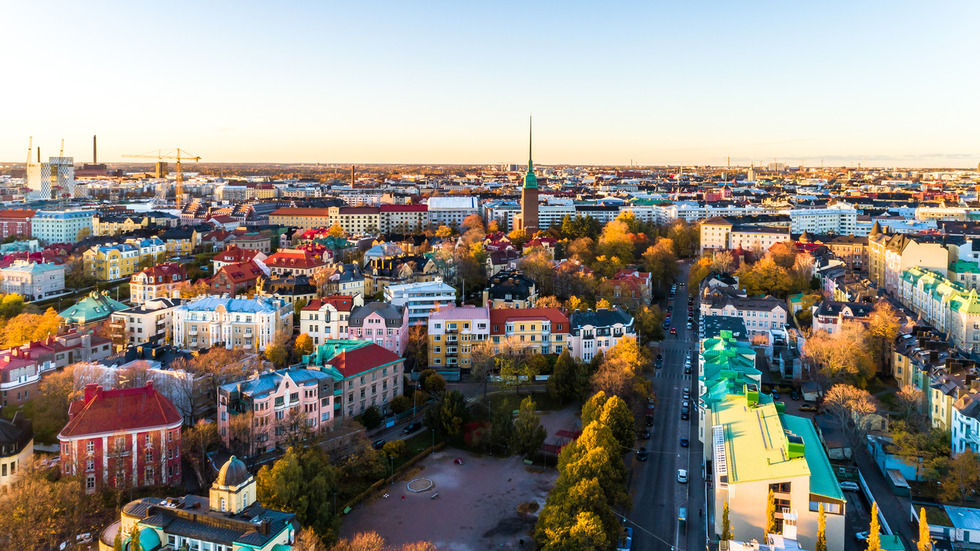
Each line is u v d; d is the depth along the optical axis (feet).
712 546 517.14
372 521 588.50
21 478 564.30
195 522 477.77
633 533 561.02
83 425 602.03
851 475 647.56
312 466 586.86
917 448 634.84
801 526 491.72
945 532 539.29
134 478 611.06
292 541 481.87
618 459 596.29
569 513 510.99
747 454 536.83
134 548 442.09
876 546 458.09
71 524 530.27
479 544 556.10
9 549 483.92
